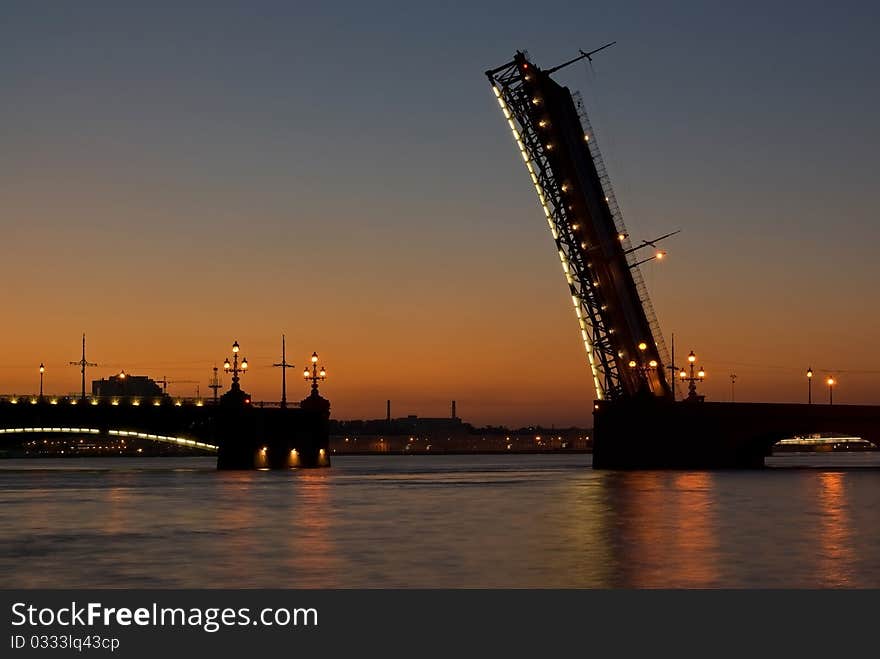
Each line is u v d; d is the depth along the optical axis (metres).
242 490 90.81
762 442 134.75
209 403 139.50
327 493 85.19
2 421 125.62
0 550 45.47
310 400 149.38
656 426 122.19
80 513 64.69
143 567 40.12
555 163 107.38
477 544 46.31
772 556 41.81
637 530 51.62
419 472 144.25
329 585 35.81
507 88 106.62
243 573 38.50
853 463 199.50
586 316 116.81
